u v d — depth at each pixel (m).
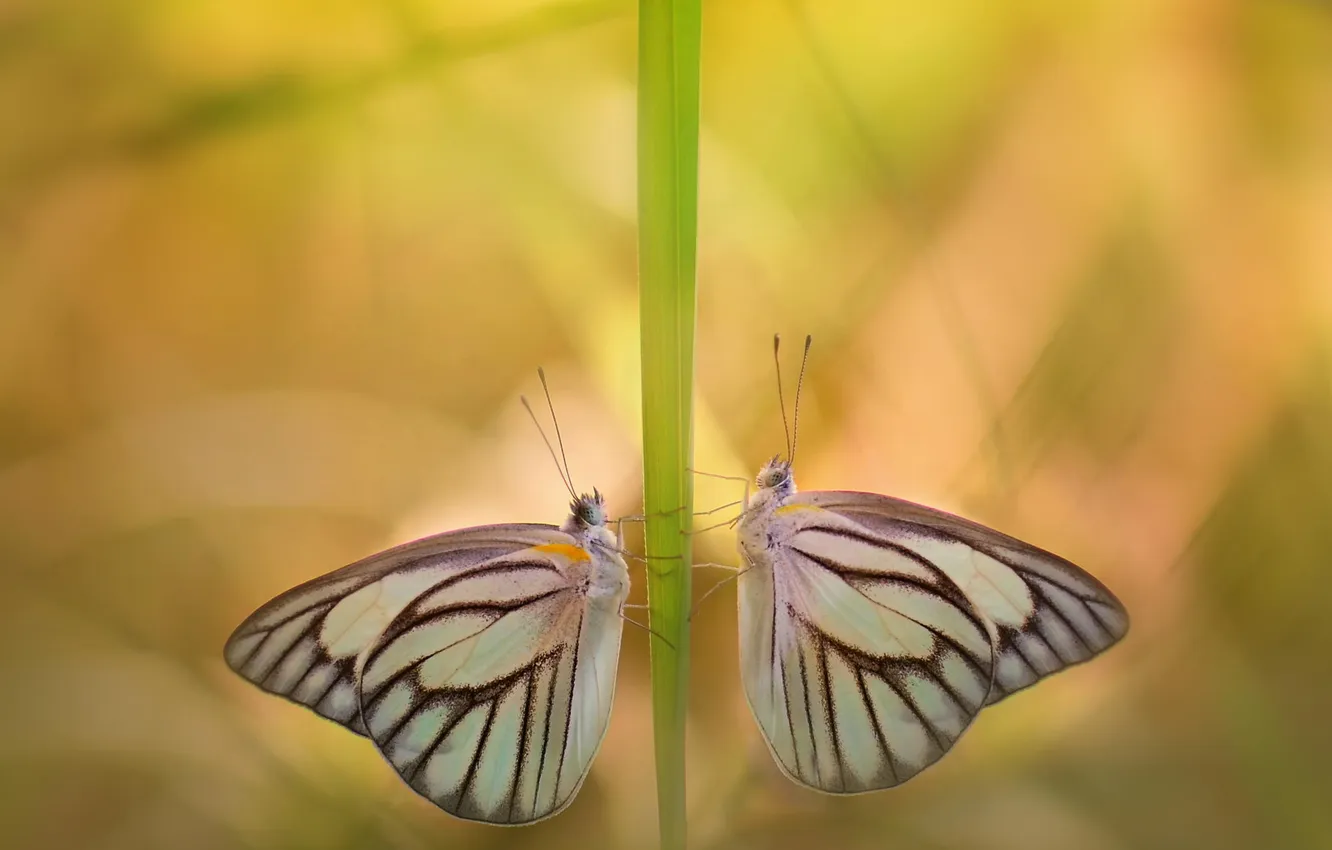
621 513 0.54
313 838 0.53
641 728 0.54
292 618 0.52
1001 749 0.54
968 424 0.54
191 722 0.54
